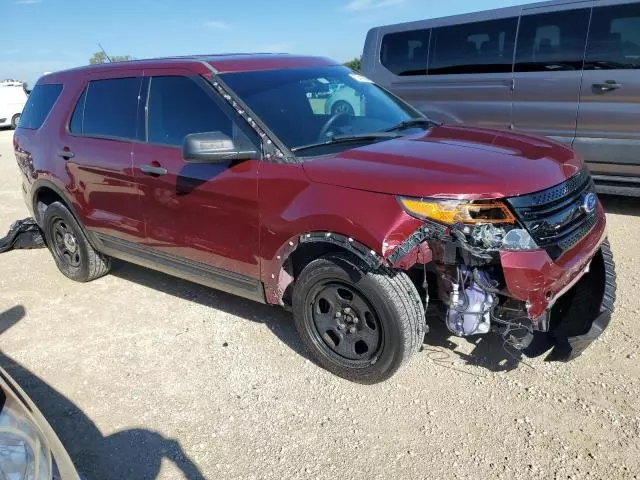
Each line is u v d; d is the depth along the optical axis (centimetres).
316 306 346
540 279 283
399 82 803
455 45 742
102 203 459
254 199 342
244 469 285
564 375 337
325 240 313
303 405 329
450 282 304
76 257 530
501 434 294
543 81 670
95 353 402
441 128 404
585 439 286
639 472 263
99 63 498
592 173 661
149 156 407
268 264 350
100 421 328
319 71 430
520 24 680
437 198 284
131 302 482
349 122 387
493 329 314
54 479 196
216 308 457
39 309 482
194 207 381
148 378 367
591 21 627
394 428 304
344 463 283
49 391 360
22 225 636
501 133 386
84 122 475
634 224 596
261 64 408
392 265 290
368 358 330
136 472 288
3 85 2505
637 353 351
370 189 299
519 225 286
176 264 422
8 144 1888
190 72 393
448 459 280
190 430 316
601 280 353
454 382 338
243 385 352
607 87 623
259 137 348
